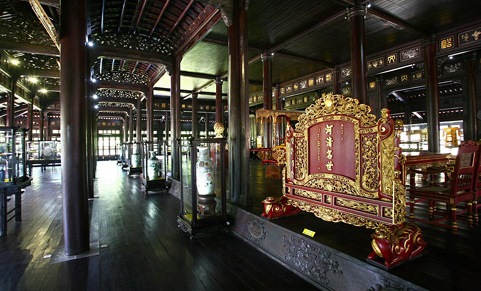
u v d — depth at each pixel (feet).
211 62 32.73
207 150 13.67
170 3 18.80
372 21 21.48
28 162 36.19
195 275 8.75
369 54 28.89
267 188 19.16
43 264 9.67
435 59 23.24
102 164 60.34
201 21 18.79
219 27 22.67
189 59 31.50
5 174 13.62
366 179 7.01
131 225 14.32
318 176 8.43
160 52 24.17
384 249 6.40
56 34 11.21
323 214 8.20
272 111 24.95
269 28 22.72
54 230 13.65
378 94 31.35
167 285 8.13
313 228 9.62
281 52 28.40
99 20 19.62
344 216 7.57
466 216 11.16
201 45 26.61
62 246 11.43
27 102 43.50
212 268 9.25
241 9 14.56
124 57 22.76
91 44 21.57
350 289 7.09
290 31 23.31
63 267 9.43
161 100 54.44
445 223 10.42
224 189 12.92
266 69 27.30
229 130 14.74
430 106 23.25
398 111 38.27
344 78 32.27
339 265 7.50
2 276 8.79
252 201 13.78
